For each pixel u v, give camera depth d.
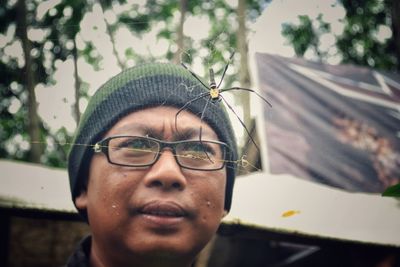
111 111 0.61
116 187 0.59
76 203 0.63
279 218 0.74
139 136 0.60
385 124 0.85
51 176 0.73
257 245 0.98
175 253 0.58
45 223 0.86
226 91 0.74
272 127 0.81
